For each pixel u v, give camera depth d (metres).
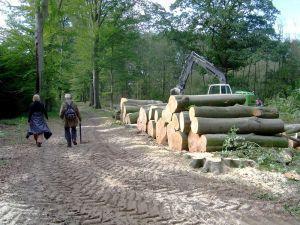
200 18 41.38
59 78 29.91
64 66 30.77
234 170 8.29
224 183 7.52
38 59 24.12
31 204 6.27
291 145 10.84
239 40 40.53
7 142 13.49
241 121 10.10
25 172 8.63
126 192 7.00
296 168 8.48
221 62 42.09
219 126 9.99
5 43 25.58
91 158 10.36
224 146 9.77
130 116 18.81
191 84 51.12
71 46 34.38
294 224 5.56
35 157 10.57
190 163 8.86
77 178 8.07
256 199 6.61
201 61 24.08
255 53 39.38
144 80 55.09
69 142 12.55
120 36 39.44
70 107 12.70
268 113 10.48
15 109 26.11
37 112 12.66
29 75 25.52
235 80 42.84
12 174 8.41
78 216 5.75
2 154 10.98
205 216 5.80
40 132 12.45
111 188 7.27
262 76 50.22
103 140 14.39
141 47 53.06
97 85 40.88
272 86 45.84
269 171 8.24
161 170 8.66
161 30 43.12
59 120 24.91
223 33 40.69
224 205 6.28
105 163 9.62
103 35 38.12
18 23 26.14
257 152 9.29
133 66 47.94
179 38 43.41
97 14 38.66
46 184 7.57
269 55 40.28
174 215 5.82
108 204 6.32
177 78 54.50
